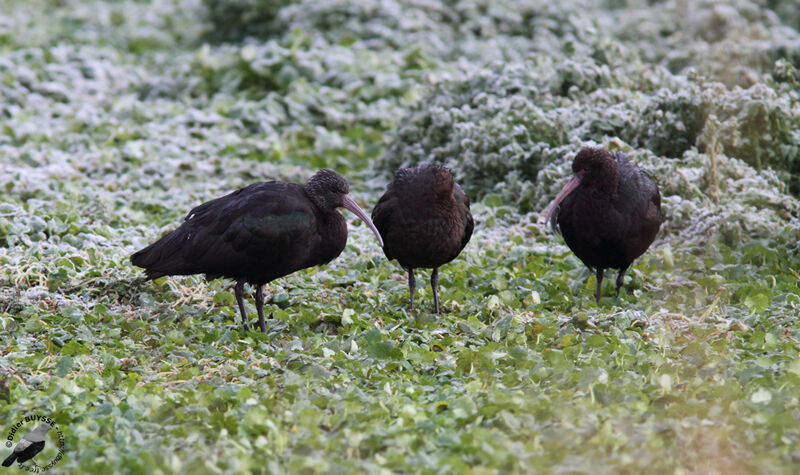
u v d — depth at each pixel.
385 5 25.14
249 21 26.89
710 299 11.90
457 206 11.90
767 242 13.53
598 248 11.98
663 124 15.83
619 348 9.83
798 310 10.98
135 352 10.37
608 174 11.68
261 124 20.19
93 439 7.99
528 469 7.29
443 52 23.70
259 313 11.18
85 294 11.92
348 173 18.36
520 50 23.42
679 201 14.54
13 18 29.27
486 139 16.36
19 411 8.47
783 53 20.16
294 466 7.30
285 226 10.86
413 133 17.94
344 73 21.95
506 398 8.45
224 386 9.11
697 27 24.00
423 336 10.73
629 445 7.57
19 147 18.91
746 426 7.95
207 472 7.21
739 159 15.70
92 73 23.53
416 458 7.47
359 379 9.50
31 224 13.49
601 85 17.69
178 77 22.97
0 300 11.48
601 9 27.25
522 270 13.24
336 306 11.91
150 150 18.31
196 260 10.93
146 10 32.34
